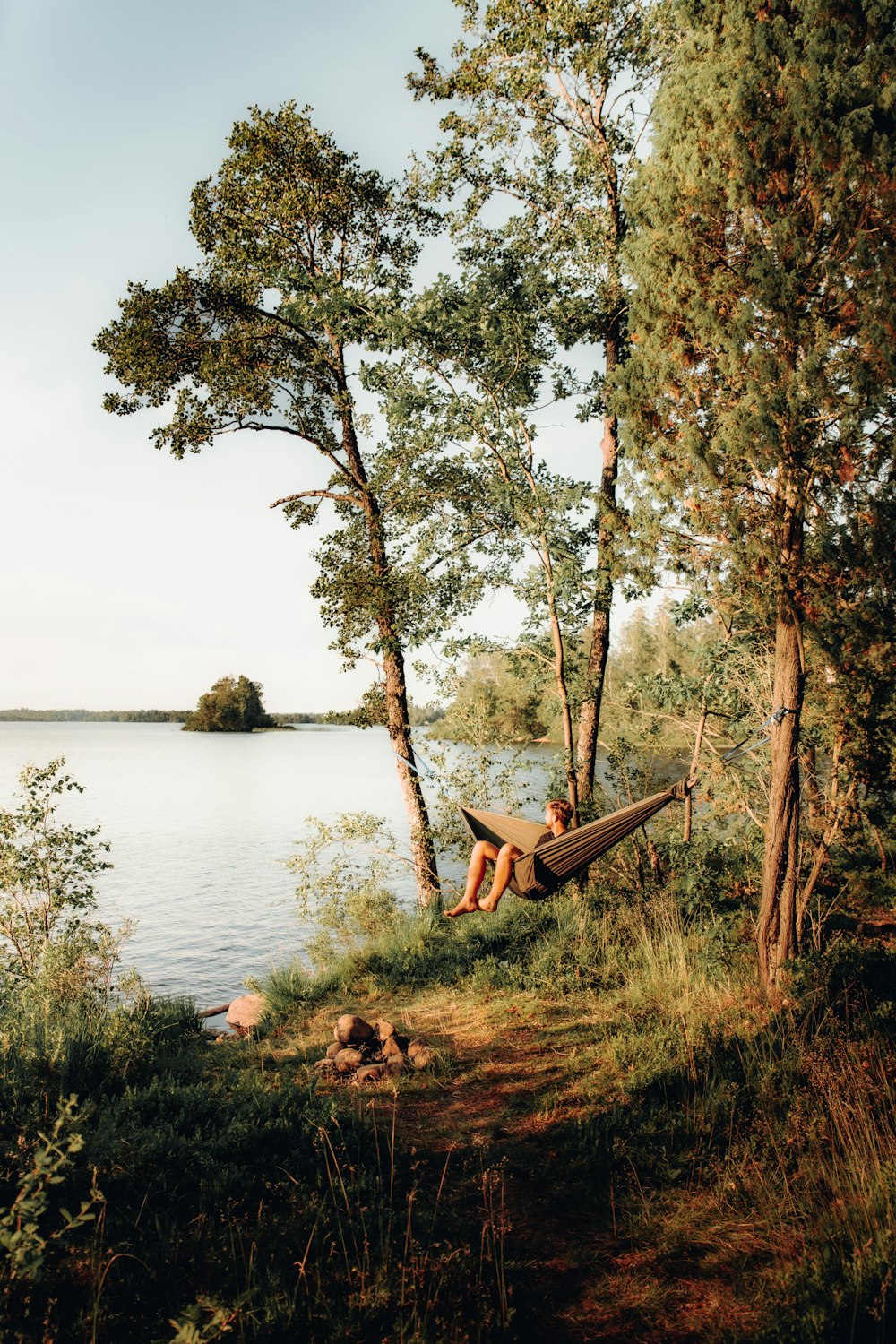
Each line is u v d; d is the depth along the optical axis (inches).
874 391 331.9
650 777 660.1
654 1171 242.7
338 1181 225.0
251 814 2091.5
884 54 331.0
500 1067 345.1
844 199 336.2
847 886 539.5
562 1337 171.8
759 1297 180.5
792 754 395.5
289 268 568.7
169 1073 325.4
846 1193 213.9
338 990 506.3
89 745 6722.4
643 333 408.2
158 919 960.9
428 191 655.1
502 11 572.1
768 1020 339.6
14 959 469.7
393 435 643.5
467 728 669.9
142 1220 195.9
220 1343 150.2
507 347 566.9
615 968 457.1
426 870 679.7
